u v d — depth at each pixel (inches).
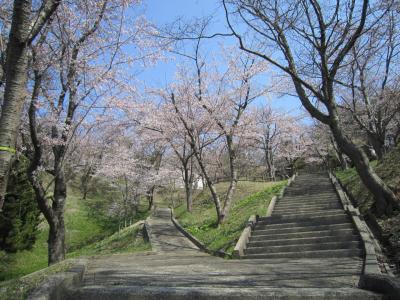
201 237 730.8
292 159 1872.5
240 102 870.4
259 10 442.6
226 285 256.2
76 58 449.1
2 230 801.6
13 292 188.2
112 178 1225.4
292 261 391.2
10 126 177.5
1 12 378.6
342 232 459.5
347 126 1018.1
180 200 1598.2
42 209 446.3
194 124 852.0
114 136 1000.9
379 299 183.0
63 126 454.9
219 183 1364.4
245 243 490.6
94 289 205.8
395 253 345.4
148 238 813.9
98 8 445.4
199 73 846.5
